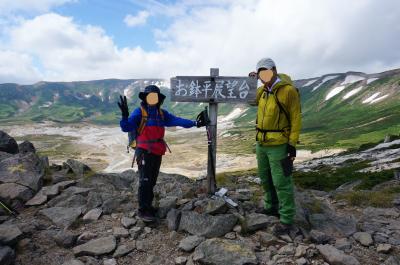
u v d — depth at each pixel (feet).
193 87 12.16
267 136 9.66
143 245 9.73
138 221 11.02
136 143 10.72
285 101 9.27
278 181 9.75
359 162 82.74
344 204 15.02
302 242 9.75
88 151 271.69
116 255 9.15
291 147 9.24
